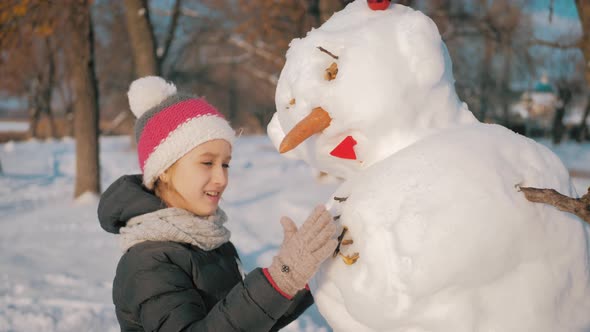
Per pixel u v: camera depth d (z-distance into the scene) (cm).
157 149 177
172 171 182
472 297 151
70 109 3170
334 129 169
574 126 2947
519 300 152
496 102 1798
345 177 190
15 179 1290
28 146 2256
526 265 156
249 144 2102
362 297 156
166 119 178
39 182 1249
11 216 845
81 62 959
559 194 154
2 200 997
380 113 164
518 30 1089
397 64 165
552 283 156
